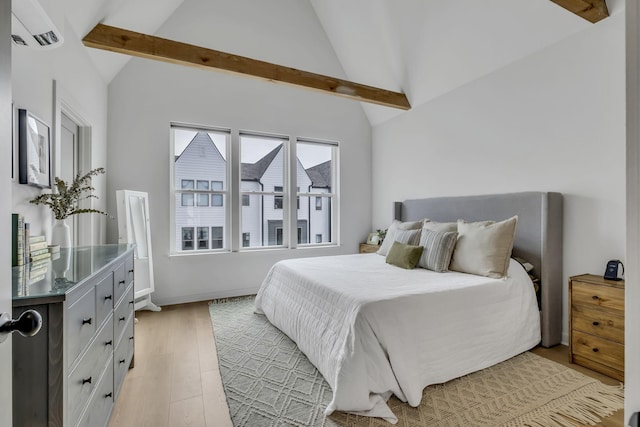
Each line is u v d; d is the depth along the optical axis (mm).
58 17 1880
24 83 1693
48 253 1665
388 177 4656
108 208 3387
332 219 4855
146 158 3578
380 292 2035
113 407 1594
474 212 3246
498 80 3084
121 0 2623
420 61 3662
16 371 952
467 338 2057
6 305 633
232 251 4047
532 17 2598
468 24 2996
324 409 1737
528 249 2699
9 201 654
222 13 3770
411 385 1726
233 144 4035
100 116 3135
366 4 3635
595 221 2383
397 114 4445
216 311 3426
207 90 3891
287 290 2783
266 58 4113
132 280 2131
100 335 1366
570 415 1658
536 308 2449
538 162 2752
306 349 2238
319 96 4613
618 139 2260
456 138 3551
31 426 961
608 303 2033
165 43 2779
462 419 1633
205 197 3977
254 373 2123
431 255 2783
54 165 2053
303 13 4203
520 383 1954
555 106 2619
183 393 1896
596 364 2086
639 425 396
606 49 2303
